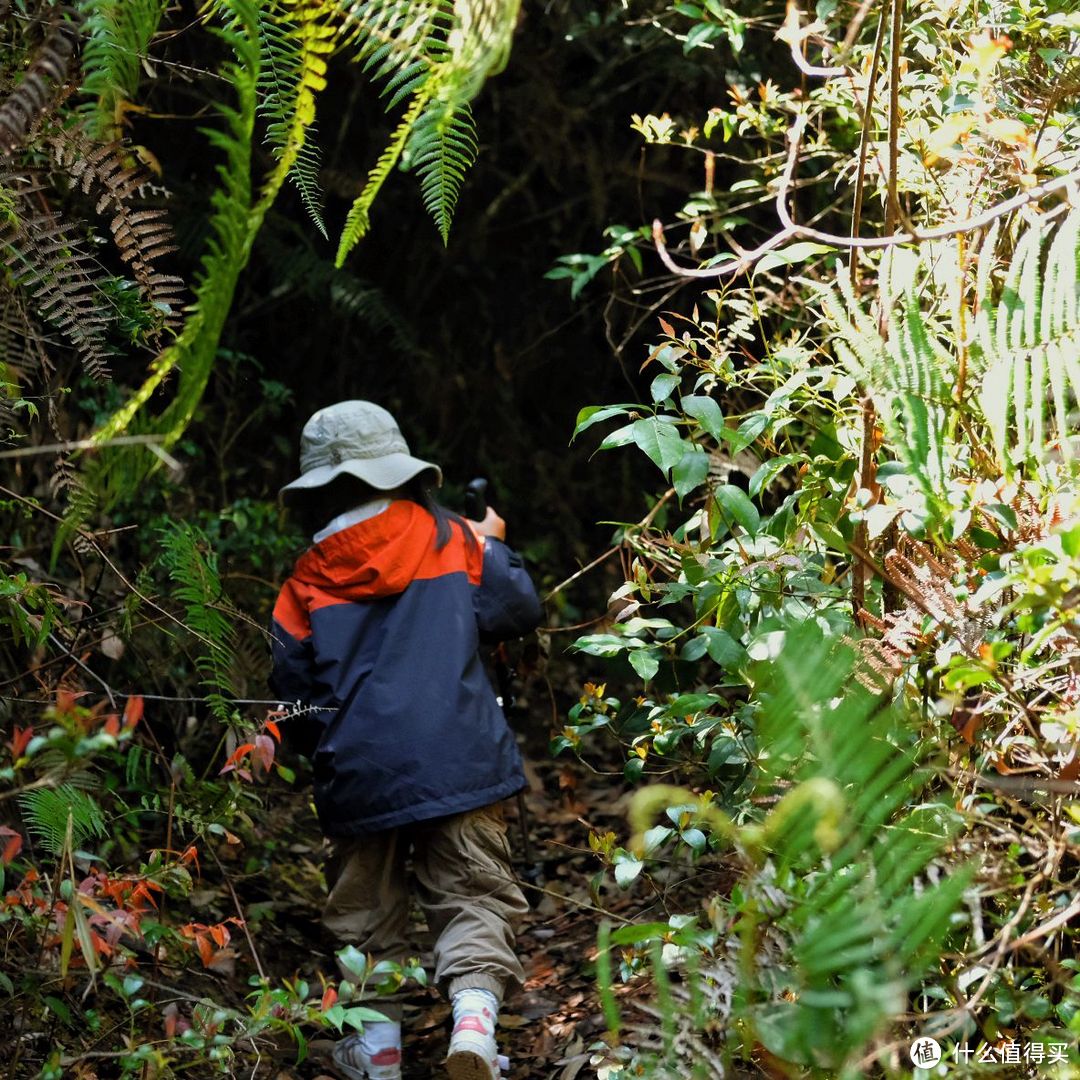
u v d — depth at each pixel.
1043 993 1.69
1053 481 1.68
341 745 2.82
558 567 5.57
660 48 4.64
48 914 1.99
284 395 4.72
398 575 2.93
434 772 2.79
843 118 2.71
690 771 2.68
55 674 2.71
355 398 5.88
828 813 1.24
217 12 1.51
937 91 2.33
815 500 2.22
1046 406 1.83
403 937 2.92
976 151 2.04
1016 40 2.22
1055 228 2.06
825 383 2.20
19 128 1.40
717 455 2.76
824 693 1.38
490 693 2.96
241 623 3.74
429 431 5.96
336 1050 2.79
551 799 4.21
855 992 1.19
